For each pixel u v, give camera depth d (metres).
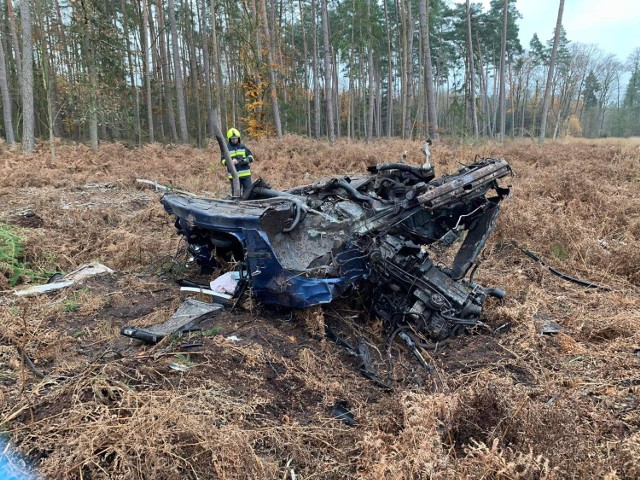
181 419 2.62
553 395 3.22
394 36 40.81
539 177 10.16
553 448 2.49
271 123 25.61
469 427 2.81
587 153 15.29
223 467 2.41
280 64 28.08
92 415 2.72
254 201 4.98
